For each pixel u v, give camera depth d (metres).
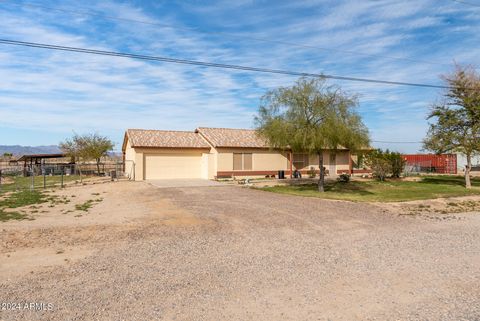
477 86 22.45
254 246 8.73
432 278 6.59
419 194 19.61
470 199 17.84
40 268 6.83
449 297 5.71
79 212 13.00
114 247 8.39
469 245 9.05
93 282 6.16
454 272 6.93
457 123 22.66
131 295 5.63
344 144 19.58
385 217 12.99
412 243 9.23
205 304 5.36
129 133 28.66
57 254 7.75
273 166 30.53
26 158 41.16
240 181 26.48
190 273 6.71
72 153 37.81
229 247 8.60
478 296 5.76
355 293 5.85
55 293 5.65
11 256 7.54
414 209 14.83
